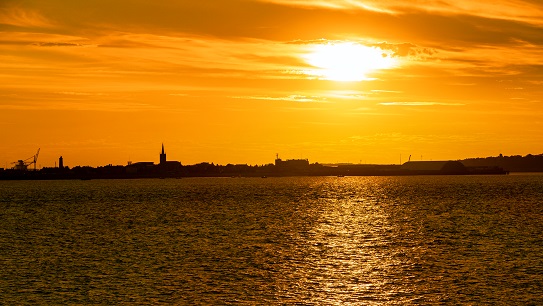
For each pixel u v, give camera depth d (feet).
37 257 367.45
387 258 363.76
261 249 400.26
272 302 262.88
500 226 532.32
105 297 270.87
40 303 261.65
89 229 525.75
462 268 328.49
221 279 304.30
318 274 315.99
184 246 413.80
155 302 263.08
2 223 584.40
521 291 277.64
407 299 266.57
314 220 604.90
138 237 464.24
